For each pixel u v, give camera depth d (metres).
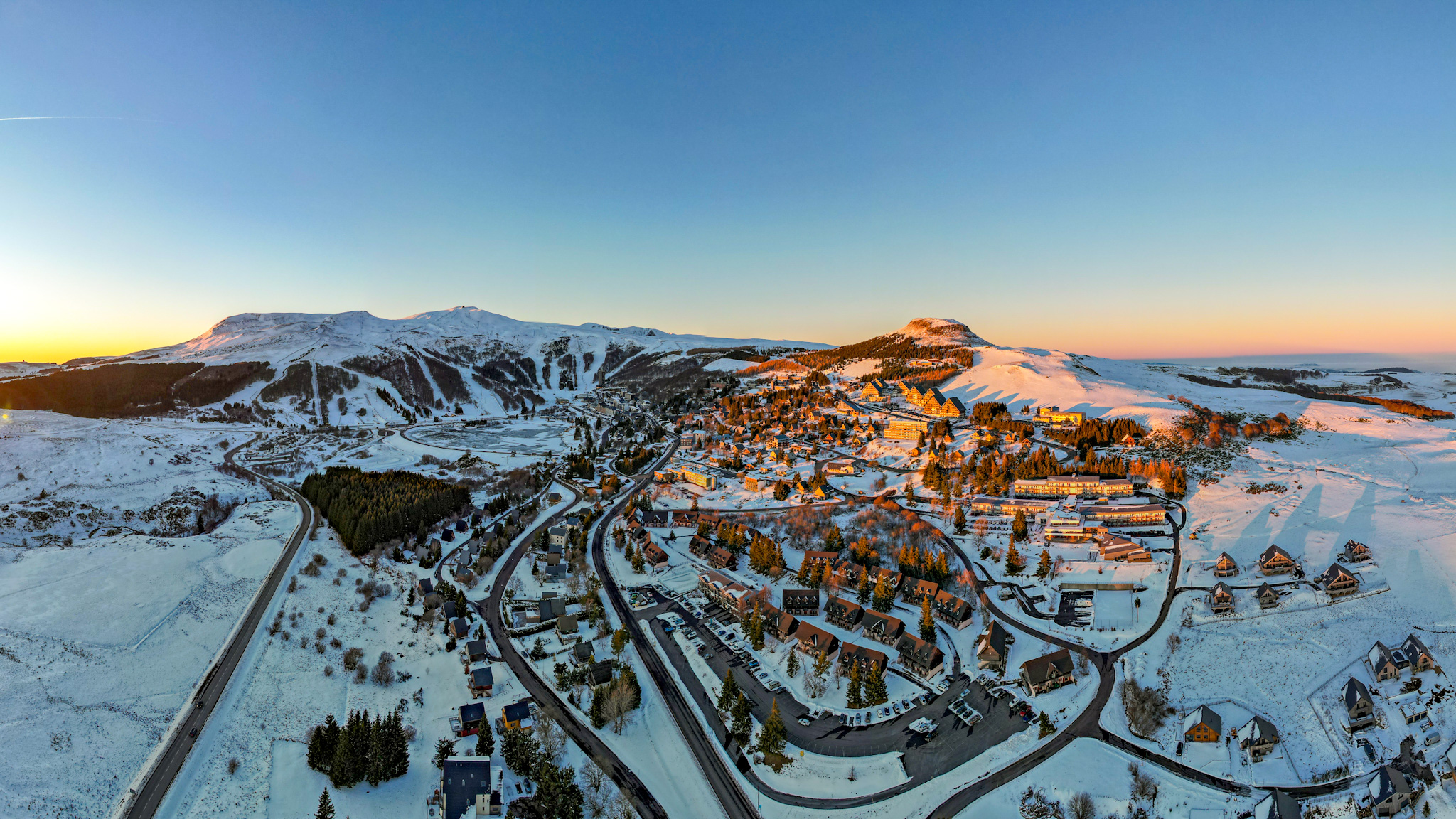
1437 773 88.56
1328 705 101.75
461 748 101.00
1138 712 103.62
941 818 87.81
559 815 84.88
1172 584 141.50
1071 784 91.88
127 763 97.31
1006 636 129.88
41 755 96.94
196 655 126.19
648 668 122.88
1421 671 104.56
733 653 128.12
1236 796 89.19
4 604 138.75
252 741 102.31
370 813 87.94
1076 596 139.88
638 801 91.44
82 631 130.12
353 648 128.00
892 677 119.50
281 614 141.12
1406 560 131.50
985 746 101.19
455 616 137.12
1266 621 122.44
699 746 102.75
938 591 140.88
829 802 91.50
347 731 94.19
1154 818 86.25
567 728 105.88
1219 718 99.81
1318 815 85.50
